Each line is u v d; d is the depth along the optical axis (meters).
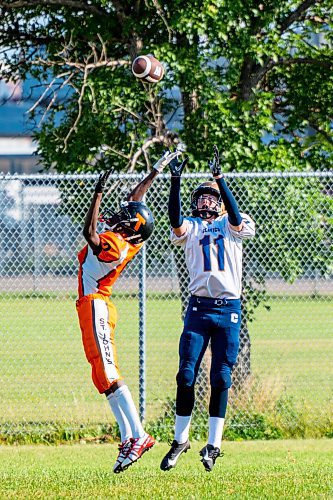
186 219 29.36
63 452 38.56
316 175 43.53
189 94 48.41
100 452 38.56
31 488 28.84
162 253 45.59
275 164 46.94
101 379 27.72
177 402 28.77
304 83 52.03
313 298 83.12
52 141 49.00
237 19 47.09
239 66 48.03
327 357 62.28
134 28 46.88
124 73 46.78
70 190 46.81
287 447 40.00
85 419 42.97
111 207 45.03
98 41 48.88
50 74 52.91
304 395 48.22
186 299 45.25
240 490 28.08
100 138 47.19
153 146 47.69
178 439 28.75
